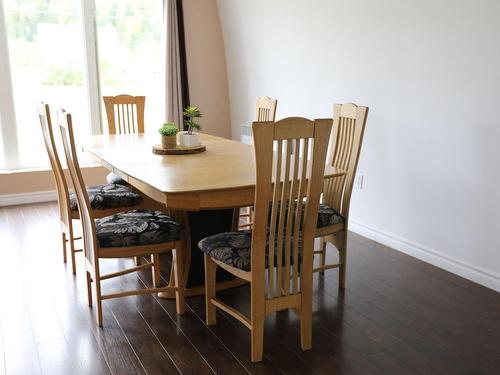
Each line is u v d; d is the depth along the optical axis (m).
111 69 5.08
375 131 3.59
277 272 2.16
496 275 2.88
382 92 3.48
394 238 3.55
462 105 2.94
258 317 2.13
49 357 2.20
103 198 3.04
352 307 2.68
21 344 2.30
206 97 5.52
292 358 2.20
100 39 4.96
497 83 2.72
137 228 2.45
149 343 2.31
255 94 5.09
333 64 3.90
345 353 2.24
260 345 2.16
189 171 2.47
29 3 4.61
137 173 2.42
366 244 3.65
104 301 2.73
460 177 3.01
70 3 4.77
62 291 2.85
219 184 2.19
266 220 2.04
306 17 4.12
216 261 2.29
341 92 3.86
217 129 5.66
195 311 2.63
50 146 2.98
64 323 2.49
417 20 3.14
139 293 2.52
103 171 5.02
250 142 5.29
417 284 2.97
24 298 2.75
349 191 2.80
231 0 5.07
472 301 2.75
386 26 3.37
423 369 2.12
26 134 4.80
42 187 4.76
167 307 2.67
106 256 2.39
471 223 2.98
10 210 4.46
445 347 2.29
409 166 3.36
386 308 2.67
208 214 2.77
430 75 3.11
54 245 3.58
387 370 2.12
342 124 2.91
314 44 4.08
